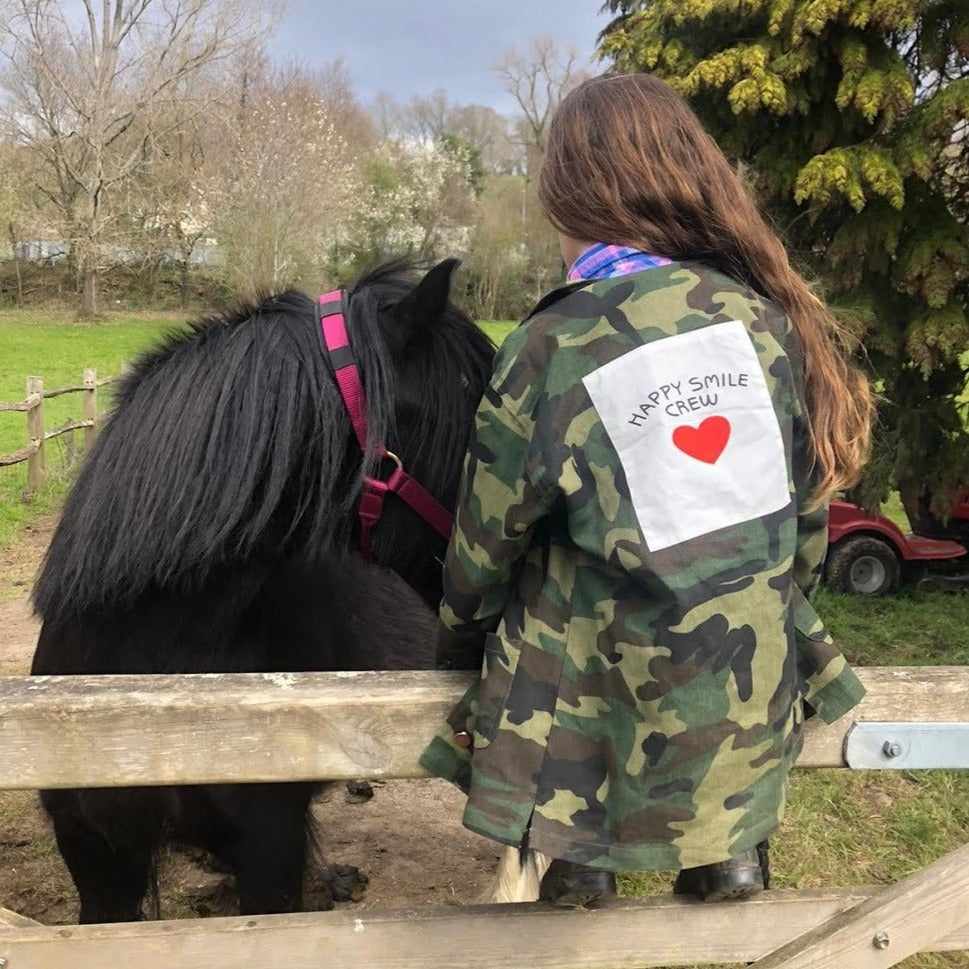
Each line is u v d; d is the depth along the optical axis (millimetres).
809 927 1300
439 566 1446
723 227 1127
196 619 1514
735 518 993
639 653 988
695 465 984
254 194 20469
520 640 1062
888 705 1285
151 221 26750
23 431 10406
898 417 4539
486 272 24938
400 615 2107
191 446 1383
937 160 3959
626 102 1169
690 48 4383
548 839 1019
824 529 1180
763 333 1064
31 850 2701
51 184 25781
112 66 24609
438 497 1413
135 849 1697
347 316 1431
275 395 1384
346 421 1388
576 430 996
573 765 1036
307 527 1431
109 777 1131
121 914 1775
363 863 2752
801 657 1163
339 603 1812
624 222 1121
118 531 1396
